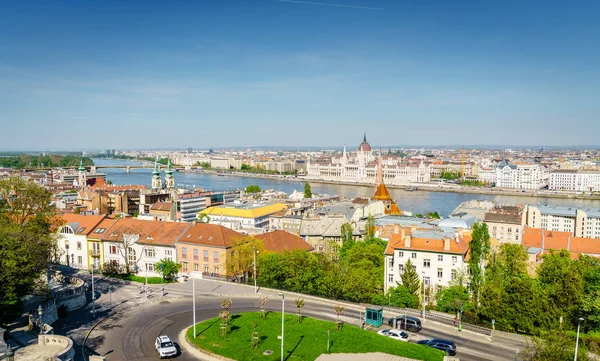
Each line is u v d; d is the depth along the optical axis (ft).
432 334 313.12
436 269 414.62
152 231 497.05
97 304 359.66
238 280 427.33
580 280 349.61
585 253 574.97
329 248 590.96
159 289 400.26
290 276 411.34
